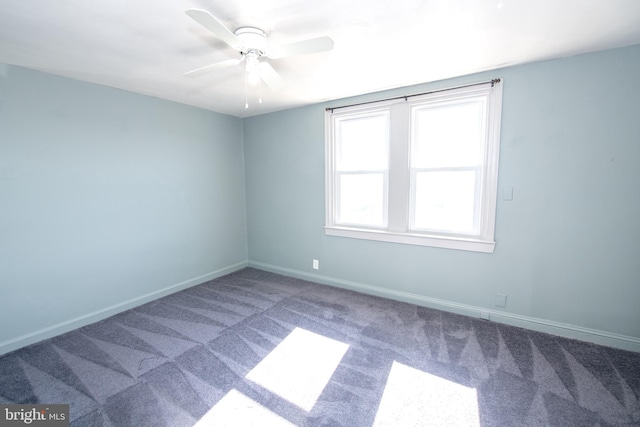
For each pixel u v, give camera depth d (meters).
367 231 3.06
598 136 2.03
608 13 1.50
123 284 2.83
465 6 1.43
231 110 3.57
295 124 3.47
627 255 2.02
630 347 2.05
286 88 2.71
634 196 1.97
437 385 1.75
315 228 3.49
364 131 3.10
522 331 2.34
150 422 1.51
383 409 1.58
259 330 2.42
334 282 3.41
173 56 1.98
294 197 3.62
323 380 1.82
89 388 1.75
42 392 1.72
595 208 2.08
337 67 2.21
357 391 1.72
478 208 2.56
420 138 2.78
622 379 1.77
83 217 2.53
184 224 3.35
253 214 4.06
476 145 2.54
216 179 3.70
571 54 2.02
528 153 2.24
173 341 2.27
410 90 2.67
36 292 2.29
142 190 2.94
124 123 2.76
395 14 1.50
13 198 2.16
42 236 2.30
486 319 2.54
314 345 2.20
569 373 1.83
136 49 1.87
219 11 1.44
